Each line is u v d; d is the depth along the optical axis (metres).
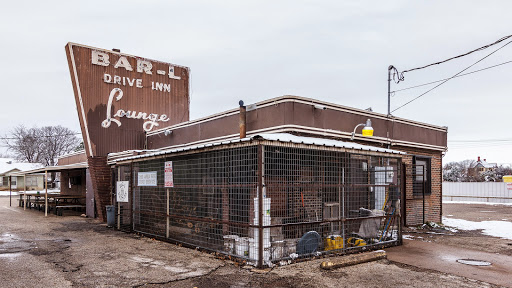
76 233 12.08
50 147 69.62
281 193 8.52
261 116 10.82
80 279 6.66
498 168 64.94
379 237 9.88
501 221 15.80
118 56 17.88
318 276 6.92
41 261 8.00
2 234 11.80
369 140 12.23
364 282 6.61
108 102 17.38
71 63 16.70
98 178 16.11
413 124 14.05
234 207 9.17
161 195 11.30
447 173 67.81
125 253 8.84
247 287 6.27
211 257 8.38
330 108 11.16
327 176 9.21
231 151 9.41
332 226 9.31
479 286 6.49
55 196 19.80
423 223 13.93
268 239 7.55
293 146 7.71
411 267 7.71
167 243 10.16
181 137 14.67
